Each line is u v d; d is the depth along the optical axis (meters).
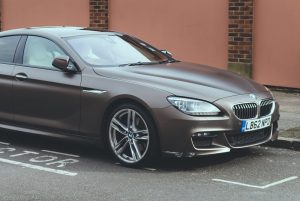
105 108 7.27
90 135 7.48
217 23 13.49
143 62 7.99
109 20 15.42
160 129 6.82
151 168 7.15
